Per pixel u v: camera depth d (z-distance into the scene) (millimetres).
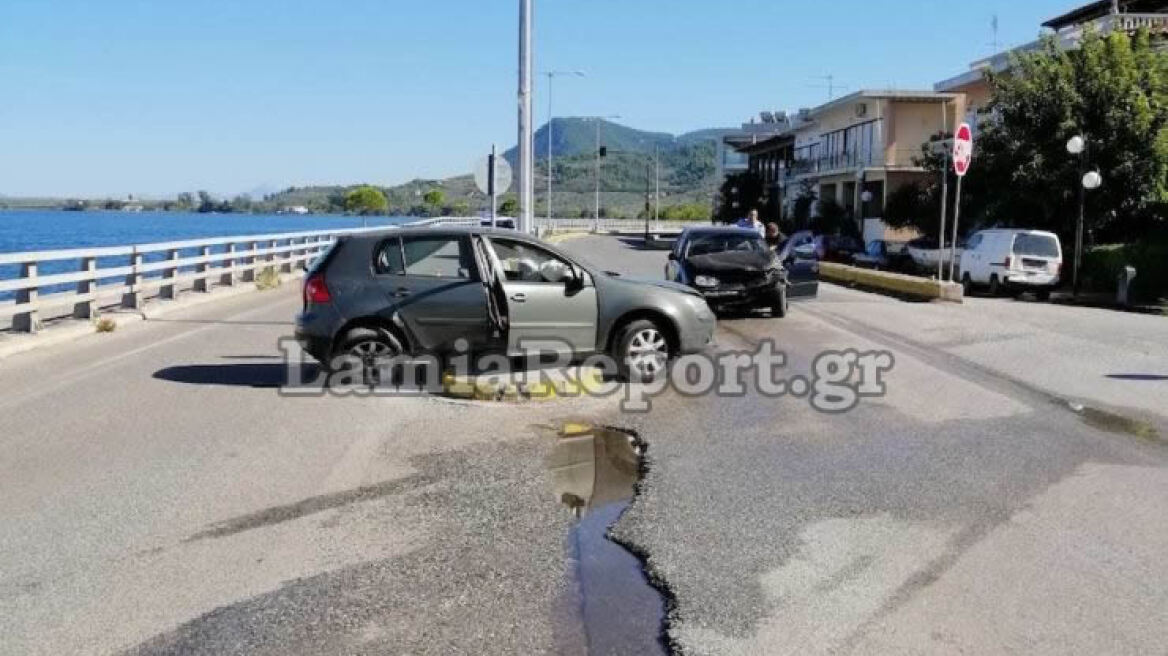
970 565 5957
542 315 11445
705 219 129625
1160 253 25562
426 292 11289
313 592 5566
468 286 11305
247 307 20672
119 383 11633
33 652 4859
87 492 7367
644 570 5891
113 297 19375
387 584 5680
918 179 50312
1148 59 29859
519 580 5738
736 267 18250
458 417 9953
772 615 5230
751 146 84625
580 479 7828
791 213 69812
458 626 5125
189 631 5078
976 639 4965
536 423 9734
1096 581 5715
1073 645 4902
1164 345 15438
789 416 10078
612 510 7059
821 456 8500
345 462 8234
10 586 5652
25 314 14570
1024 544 6316
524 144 21984
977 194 34094
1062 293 26609
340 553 6168
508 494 7402
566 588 5621
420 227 12023
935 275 34594
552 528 6637
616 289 11727
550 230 72562
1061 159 29406
